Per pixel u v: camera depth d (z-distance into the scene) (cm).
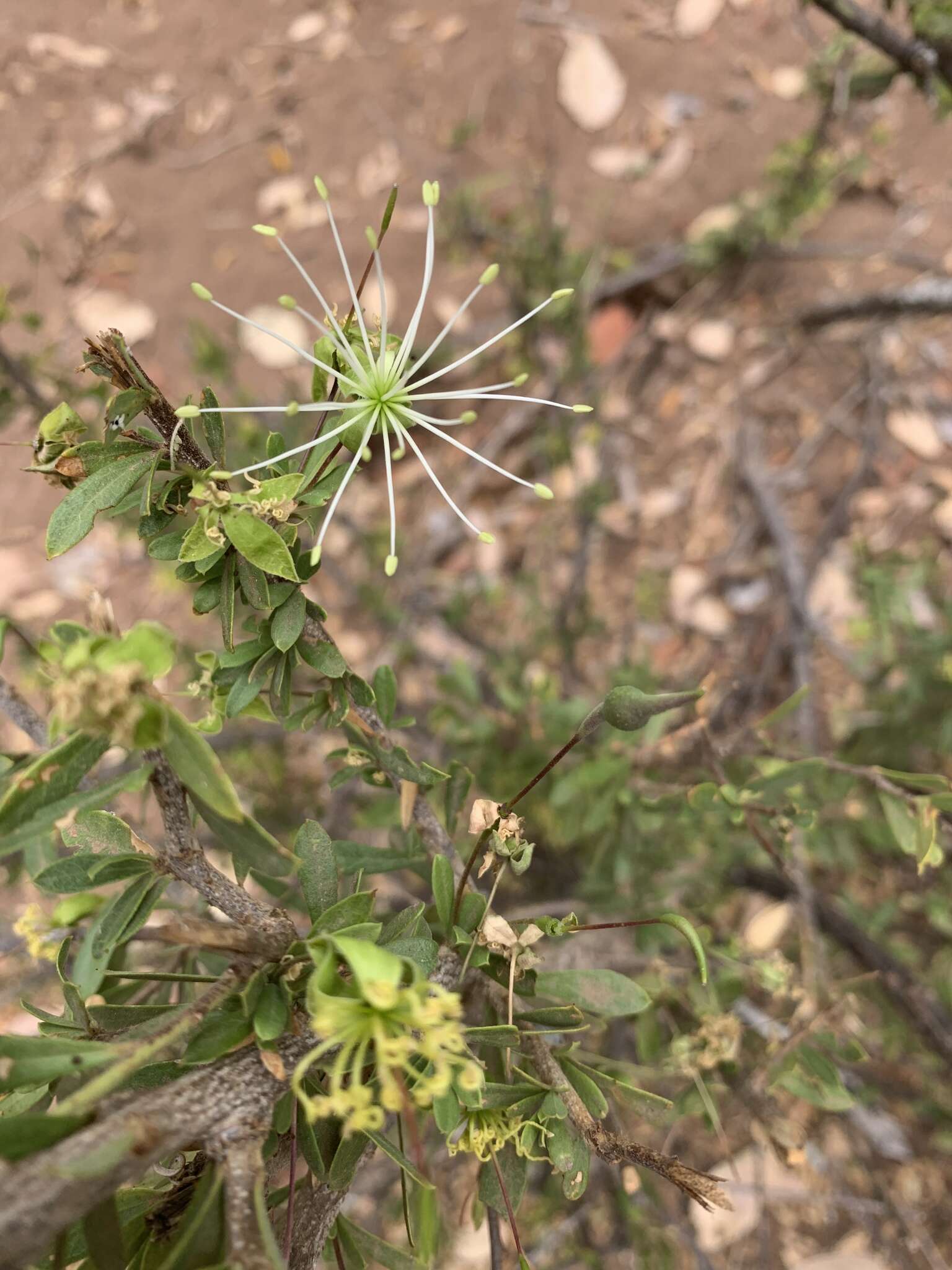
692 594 429
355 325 105
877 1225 309
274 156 522
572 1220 281
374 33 539
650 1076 182
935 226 465
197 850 87
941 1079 296
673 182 495
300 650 108
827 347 458
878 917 292
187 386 480
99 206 516
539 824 277
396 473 459
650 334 478
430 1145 208
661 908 260
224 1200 74
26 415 467
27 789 72
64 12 561
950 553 412
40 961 202
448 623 384
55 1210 62
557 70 520
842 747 324
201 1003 79
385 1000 67
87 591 81
